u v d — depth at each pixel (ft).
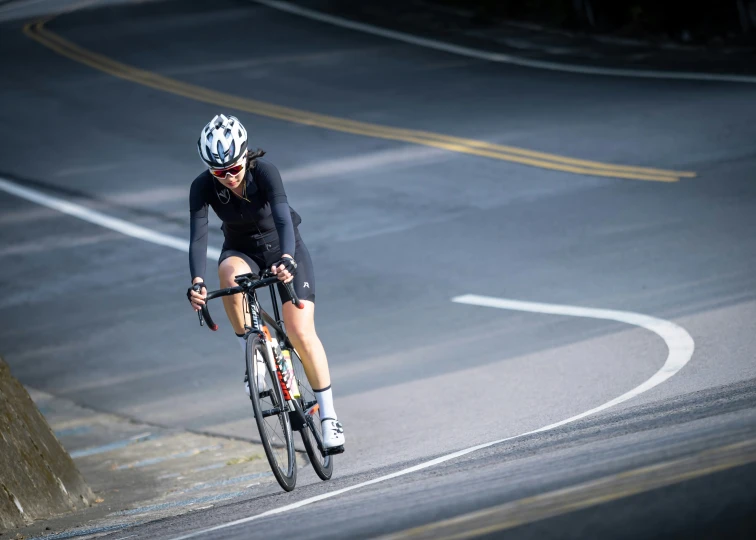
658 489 43.55
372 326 136.98
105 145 240.32
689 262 141.08
